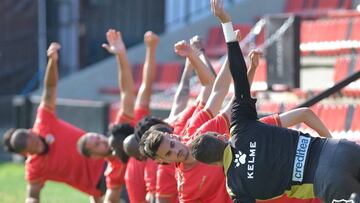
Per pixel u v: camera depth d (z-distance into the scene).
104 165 22.97
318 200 15.81
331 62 33.47
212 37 44.06
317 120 16.28
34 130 22.77
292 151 14.08
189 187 16.28
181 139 16.73
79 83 46.81
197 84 34.84
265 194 14.21
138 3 51.28
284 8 43.94
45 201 30.28
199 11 49.25
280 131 14.31
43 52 49.34
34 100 38.28
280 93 30.62
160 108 31.41
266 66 30.19
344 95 29.34
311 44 34.66
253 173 14.13
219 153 14.47
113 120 35.00
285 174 14.03
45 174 22.62
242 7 46.09
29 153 22.23
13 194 31.25
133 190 19.86
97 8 50.62
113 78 47.50
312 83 34.16
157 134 15.55
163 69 43.19
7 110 47.28
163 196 17.84
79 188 22.95
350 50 32.84
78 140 22.06
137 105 21.98
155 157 15.70
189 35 46.91
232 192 14.50
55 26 49.69
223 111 16.92
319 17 39.41
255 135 14.27
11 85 49.28
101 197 23.19
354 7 40.50
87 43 50.38
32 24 49.59
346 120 27.41
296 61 28.94
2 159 41.91
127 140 18.14
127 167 20.08
